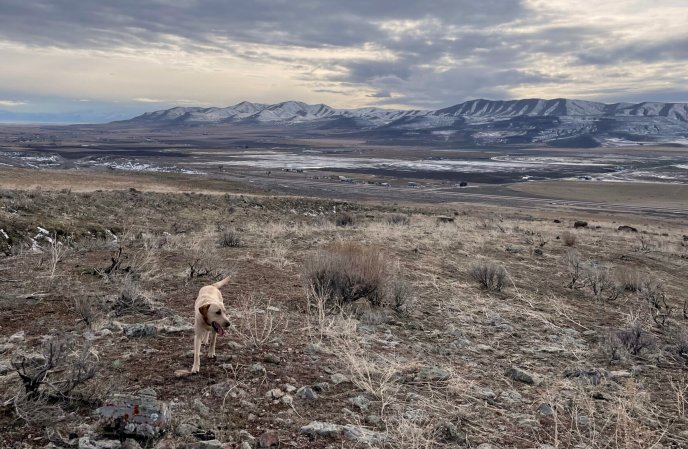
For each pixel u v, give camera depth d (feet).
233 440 14.11
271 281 36.01
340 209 153.58
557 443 15.75
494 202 417.90
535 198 464.65
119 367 18.47
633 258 67.31
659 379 22.97
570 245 75.41
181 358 19.77
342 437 14.87
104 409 14.29
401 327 28.30
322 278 32.37
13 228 54.85
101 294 28.86
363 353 22.27
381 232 70.59
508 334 28.86
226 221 99.40
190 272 36.14
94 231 67.51
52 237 58.03
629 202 447.01
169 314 26.08
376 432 15.34
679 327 33.71
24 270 34.50
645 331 30.71
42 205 74.69
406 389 19.16
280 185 467.11
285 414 15.99
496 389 20.07
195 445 13.50
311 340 23.62
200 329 18.56
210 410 15.72
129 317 25.16
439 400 18.37
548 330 30.53
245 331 23.93
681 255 76.84
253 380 18.26
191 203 111.96
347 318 28.22
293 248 52.49
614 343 26.94
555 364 24.13
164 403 14.88
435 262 49.90
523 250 63.62
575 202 440.04
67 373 17.30
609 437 16.58
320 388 18.07
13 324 23.12
